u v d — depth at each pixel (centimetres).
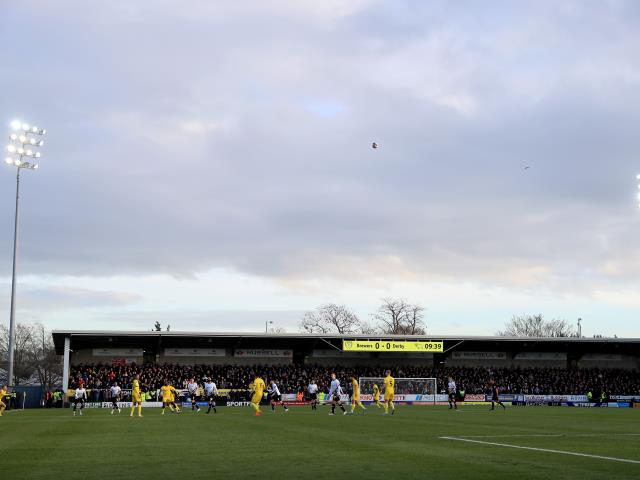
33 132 5634
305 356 6975
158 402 5712
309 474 1278
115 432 2480
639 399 6562
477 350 7325
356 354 7062
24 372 11444
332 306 11600
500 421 3241
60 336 6022
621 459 1520
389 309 11188
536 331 13150
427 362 7200
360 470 1333
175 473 1299
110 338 6375
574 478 1216
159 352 6681
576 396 6512
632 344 7181
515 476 1244
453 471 1314
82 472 1323
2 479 1229
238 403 5906
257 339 6525
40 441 2083
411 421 3200
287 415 3884
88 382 5866
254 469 1352
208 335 6194
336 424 2941
